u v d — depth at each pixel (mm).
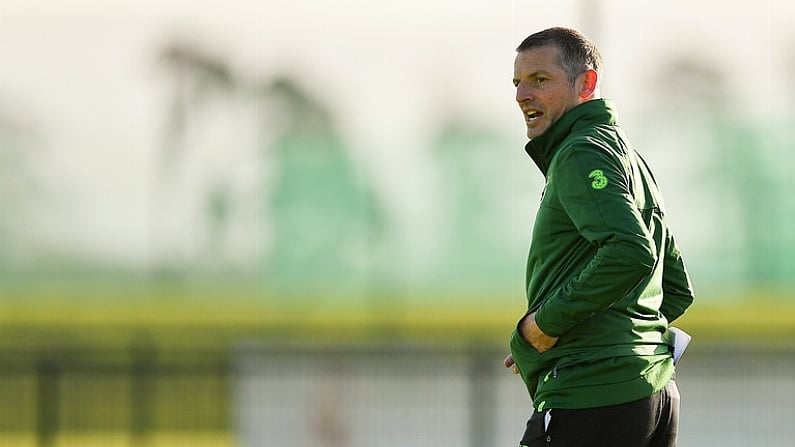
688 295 17094
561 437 15156
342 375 49125
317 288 84938
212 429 51719
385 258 85812
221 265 85500
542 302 15344
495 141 89188
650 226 15672
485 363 46562
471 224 86312
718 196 83000
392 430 48812
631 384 15086
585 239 15195
